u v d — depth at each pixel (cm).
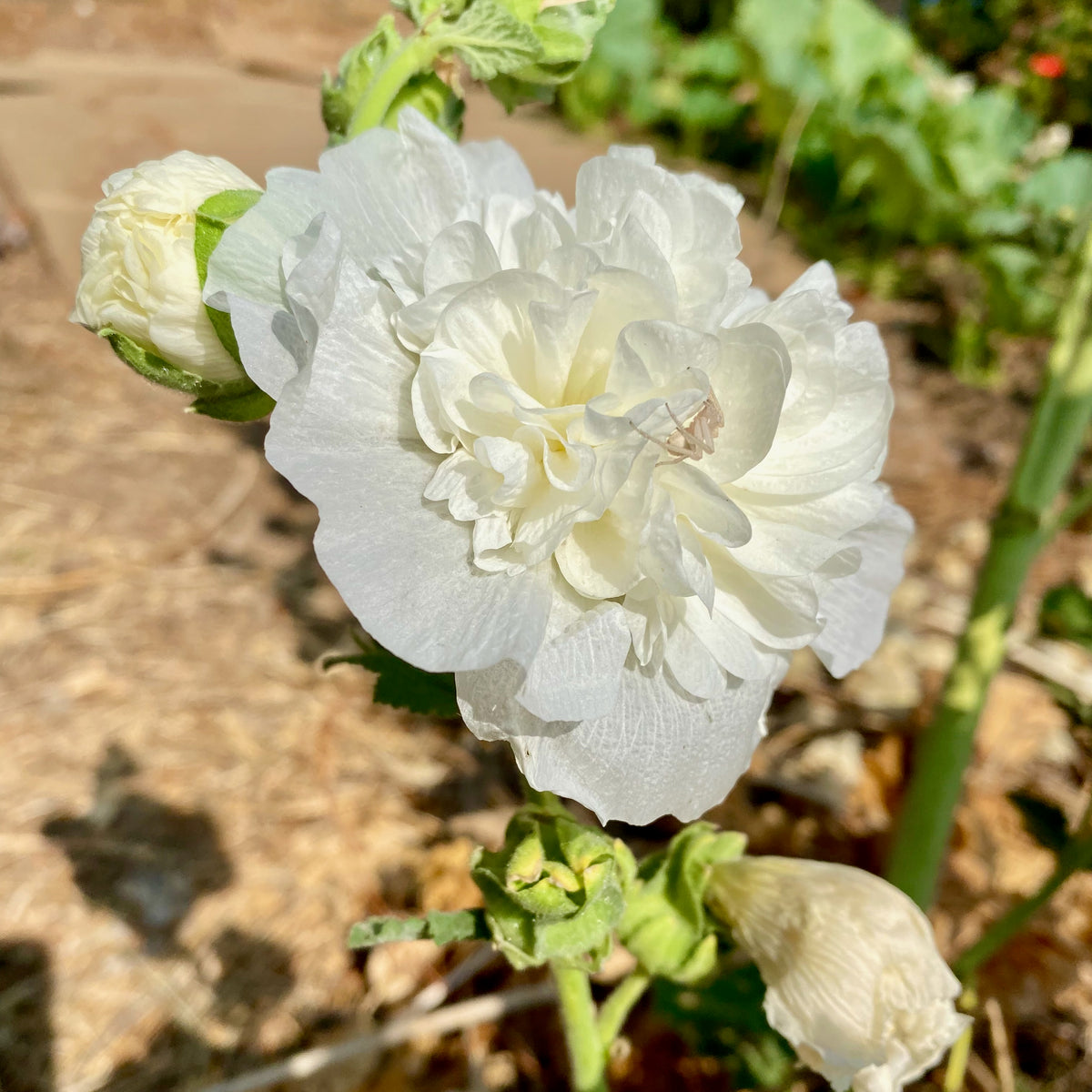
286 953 30
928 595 45
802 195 88
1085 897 32
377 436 12
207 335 13
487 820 34
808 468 14
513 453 12
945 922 31
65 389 52
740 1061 26
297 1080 28
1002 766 37
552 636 12
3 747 35
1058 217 40
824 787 36
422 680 16
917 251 82
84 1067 28
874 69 79
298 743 36
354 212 14
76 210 67
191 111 92
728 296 13
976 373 64
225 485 48
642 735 13
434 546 12
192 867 32
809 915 17
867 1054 17
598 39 99
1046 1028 29
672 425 12
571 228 13
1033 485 27
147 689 37
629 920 18
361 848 33
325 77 18
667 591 12
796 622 13
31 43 110
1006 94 82
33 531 43
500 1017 29
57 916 31
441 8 17
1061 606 28
